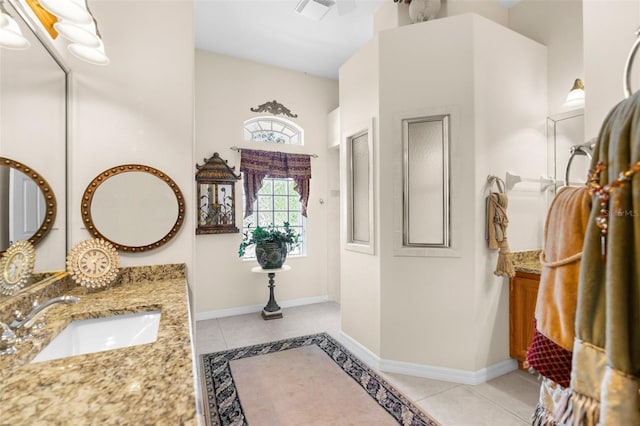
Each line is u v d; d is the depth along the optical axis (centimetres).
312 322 355
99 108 177
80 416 59
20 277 123
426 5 241
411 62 229
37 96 140
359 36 340
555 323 72
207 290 370
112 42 182
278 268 369
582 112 237
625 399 53
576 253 68
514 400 197
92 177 175
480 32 220
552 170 254
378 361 238
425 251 224
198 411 61
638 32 71
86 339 127
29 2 131
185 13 200
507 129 233
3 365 83
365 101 255
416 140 233
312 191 435
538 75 252
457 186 218
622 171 57
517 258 237
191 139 200
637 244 55
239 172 386
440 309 222
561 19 251
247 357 265
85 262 155
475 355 216
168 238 191
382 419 181
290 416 185
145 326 135
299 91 425
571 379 64
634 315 55
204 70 368
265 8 292
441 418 181
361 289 262
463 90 218
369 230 248
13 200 121
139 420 58
